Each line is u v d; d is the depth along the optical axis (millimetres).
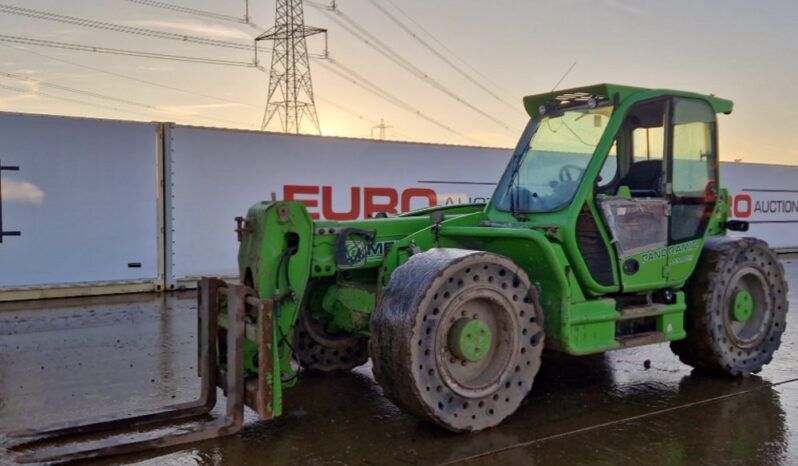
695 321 4609
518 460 3236
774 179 15258
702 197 4590
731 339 4664
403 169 10602
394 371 3422
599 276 4066
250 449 3395
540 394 4344
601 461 3225
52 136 8266
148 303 8039
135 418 3752
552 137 4418
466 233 4039
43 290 8297
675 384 4574
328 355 4875
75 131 8383
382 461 3229
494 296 3625
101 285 8617
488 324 3699
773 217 15312
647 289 4332
